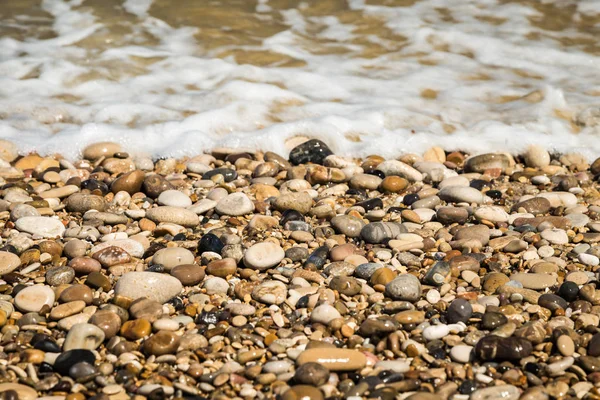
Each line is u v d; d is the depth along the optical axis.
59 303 4.64
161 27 9.52
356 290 4.74
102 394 3.73
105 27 9.47
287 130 7.41
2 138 7.29
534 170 6.96
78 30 9.38
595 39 9.33
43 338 4.19
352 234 5.62
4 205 5.97
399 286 4.68
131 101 7.97
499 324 4.32
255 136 7.36
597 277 4.92
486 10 10.01
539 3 10.07
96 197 6.04
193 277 4.88
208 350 4.17
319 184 6.64
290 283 4.91
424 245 5.38
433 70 8.69
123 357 4.05
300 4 10.07
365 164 6.93
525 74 8.62
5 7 9.93
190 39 9.27
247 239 5.52
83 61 8.74
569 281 4.81
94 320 4.27
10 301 4.64
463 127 7.59
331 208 5.96
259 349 4.15
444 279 4.89
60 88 8.22
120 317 4.37
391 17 9.82
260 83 8.27
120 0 10.11
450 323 4.44
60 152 7.16
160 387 3.77
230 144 7.33
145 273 4.73
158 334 4.16
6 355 4.09
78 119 7.69
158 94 8.13
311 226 5.75
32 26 9.48
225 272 5.00
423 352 4.14
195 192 6.42
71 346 4.11
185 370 3.97
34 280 4.89
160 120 7.66
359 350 4.16
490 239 5.55
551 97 7.98
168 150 7.23
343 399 3.76
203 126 7.52
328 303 4.59
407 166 6.77
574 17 9.80
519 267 5.11
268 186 6.42
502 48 9.12
